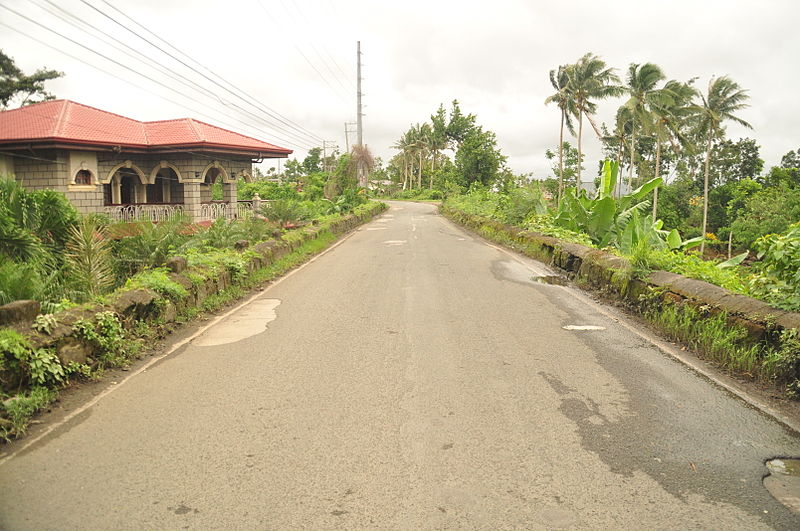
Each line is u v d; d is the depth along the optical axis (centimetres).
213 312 865
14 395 454
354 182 4159
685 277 785
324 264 1451
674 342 679
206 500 327
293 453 386
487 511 315
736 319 614
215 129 2419
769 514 314
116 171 2017
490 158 6097
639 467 366
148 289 725
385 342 675
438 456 380
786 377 514
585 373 559
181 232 1234
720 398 492
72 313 568
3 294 604
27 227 877
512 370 567
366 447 394
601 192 1739
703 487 342
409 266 1378
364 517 310
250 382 534
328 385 523
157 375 557
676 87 4647
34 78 2692
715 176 6481
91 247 804
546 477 353
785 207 4338
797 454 388
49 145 1714
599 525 302
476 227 2586
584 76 4528
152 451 390
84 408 470
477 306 891
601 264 1030
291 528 300
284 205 2095
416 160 9212
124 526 302
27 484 346
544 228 1695
